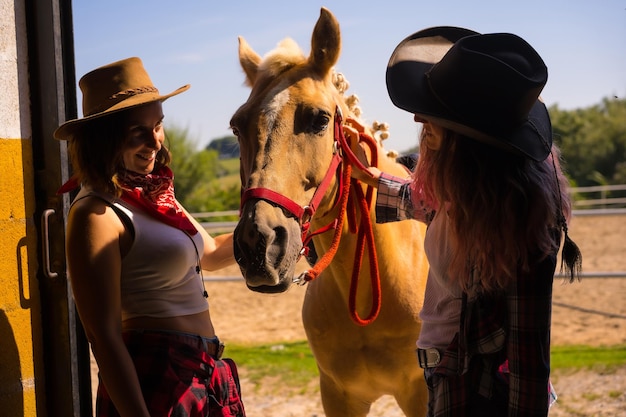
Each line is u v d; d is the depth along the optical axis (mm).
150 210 1793
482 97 1496
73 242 1674
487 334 1557
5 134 1898
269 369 5328
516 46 1603
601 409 4043
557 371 4832
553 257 1486
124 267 1754
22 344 1964
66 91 2068
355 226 2223
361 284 2312
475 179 1508
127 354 1648
